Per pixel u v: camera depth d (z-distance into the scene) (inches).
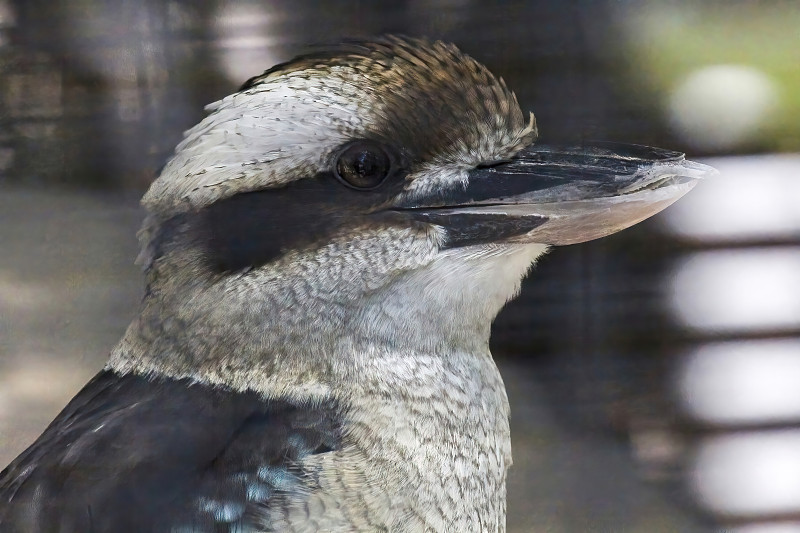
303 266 95.3
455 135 95.4
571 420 98.6
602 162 95.7
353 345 95.5
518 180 95.6
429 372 95.8
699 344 99.4
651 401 99.2
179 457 94.7
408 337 95.7
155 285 95.6
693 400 99.5
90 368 96.5
